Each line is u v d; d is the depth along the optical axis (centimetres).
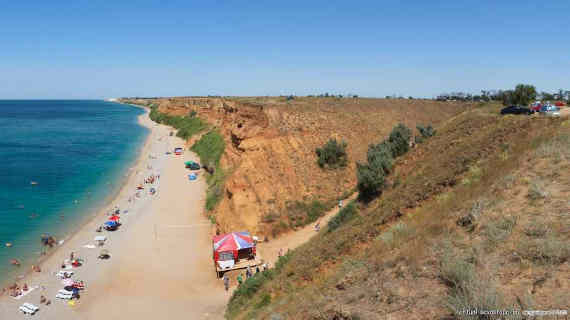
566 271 622
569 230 734
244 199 3384
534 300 572
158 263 2952
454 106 8319
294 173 3794
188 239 3419
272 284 1727
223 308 2264
